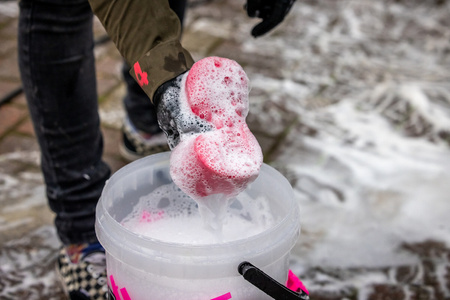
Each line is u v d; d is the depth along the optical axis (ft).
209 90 2.61
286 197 3.04
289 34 8.86
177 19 2.82
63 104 3.70
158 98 2.70
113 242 2.72
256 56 8.14
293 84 7.49
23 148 6.03
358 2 10.12
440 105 7.10
